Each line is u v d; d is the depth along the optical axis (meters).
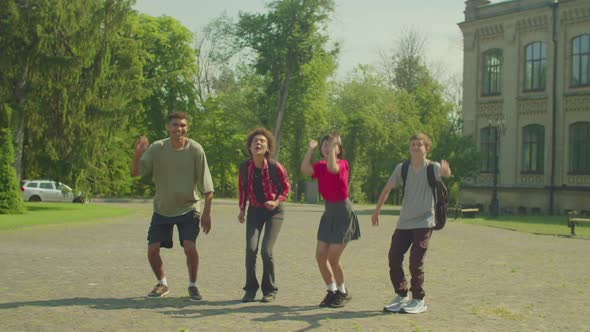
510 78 39.53
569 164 36.66
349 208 7.23
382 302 7.58
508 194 38.78
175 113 7.38
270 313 6.77
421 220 7.03
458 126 43.31
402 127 60.53
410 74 66.69
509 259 12.71
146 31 49.44
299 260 11.82
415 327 6.21
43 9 23.58
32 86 24.44
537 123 38.22
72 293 7.80
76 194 27.77
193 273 7.49
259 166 7.61
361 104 61.22
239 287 8.53
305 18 46.16
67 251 12.62
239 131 58.88
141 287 8.34
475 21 41.19
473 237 18.83
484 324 6.43
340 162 7.23
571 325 6.45
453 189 46.91
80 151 25.97
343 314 6.81
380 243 16.05
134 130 50.56
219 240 15.96
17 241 14.56
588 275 10.39
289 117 52.81
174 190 7.40
